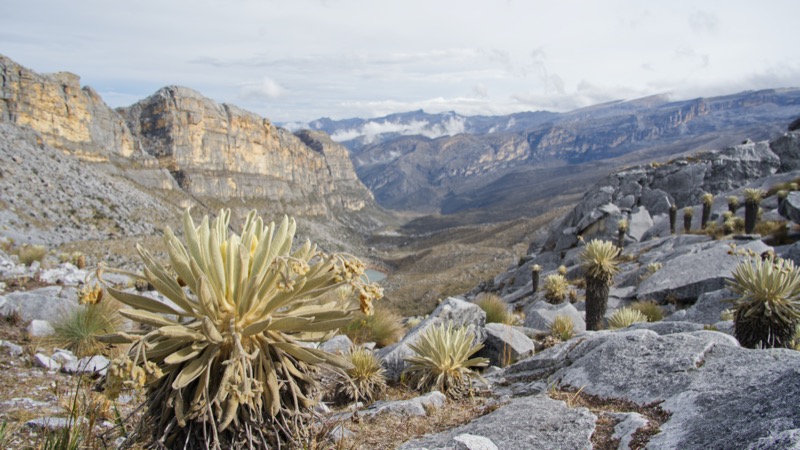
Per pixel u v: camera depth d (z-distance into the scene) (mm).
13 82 138625
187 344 2562
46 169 106188
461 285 90812
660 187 43438
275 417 2668
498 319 12000
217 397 2387
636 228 35156
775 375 3389
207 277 2529
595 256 11750
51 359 6184
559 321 9570
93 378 3314
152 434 2578
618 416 3635
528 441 3432
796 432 2355
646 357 4426
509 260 114562
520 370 6145
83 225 94562
